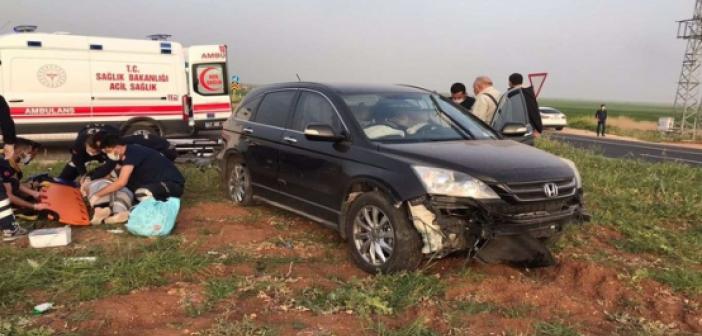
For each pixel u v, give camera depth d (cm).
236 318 360
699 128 4056
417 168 426
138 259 448
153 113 1212
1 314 359
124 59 1167
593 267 464
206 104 1289
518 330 351
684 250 543
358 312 369
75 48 1109
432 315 371
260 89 686
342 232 495
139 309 368
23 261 450
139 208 539
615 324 375
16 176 596
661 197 763
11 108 1051
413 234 420
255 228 579
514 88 745
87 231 551
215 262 464
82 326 343
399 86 612
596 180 855
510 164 432
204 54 1277
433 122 538
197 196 733
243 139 656
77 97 1114
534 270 465
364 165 468
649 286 439
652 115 7188
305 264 471
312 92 577
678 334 362
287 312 372
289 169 567
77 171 663
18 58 1054
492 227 403
